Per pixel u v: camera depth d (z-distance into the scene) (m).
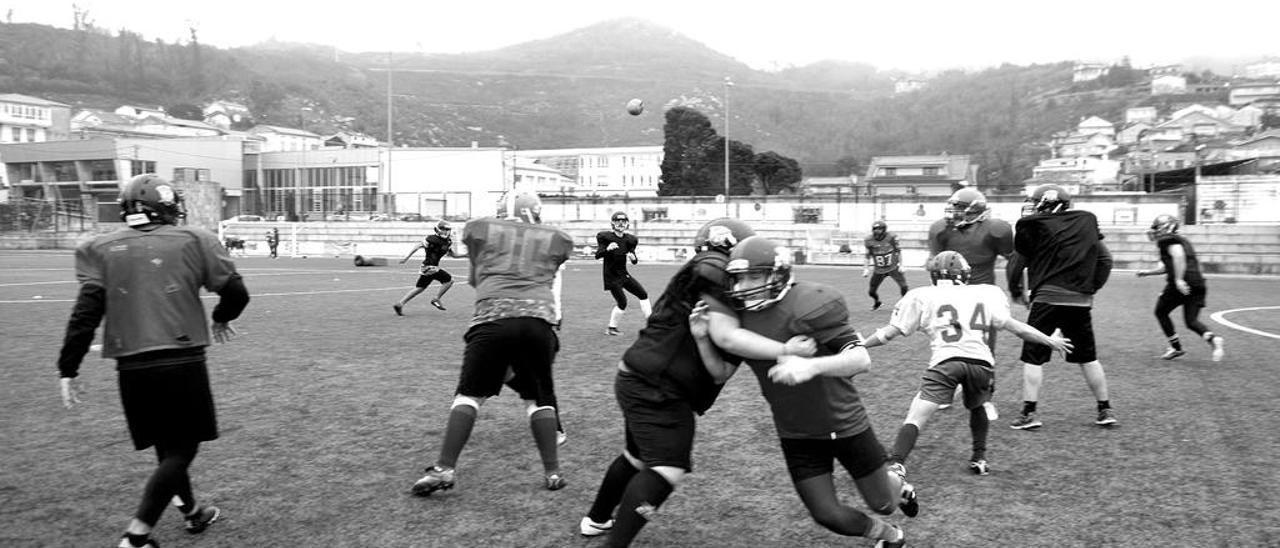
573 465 6.03
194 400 4.51
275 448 6.45
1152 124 105.56
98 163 70.94
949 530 4.76
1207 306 18.92
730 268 3.87
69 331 4.34
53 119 97.62
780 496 5.37
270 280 26.81
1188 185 51.19
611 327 13.01
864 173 117.62
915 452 6.35
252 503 5.25
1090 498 5.27
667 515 5.04
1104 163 88.44
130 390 4.41
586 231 52.38
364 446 6.51
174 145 72.50
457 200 67.06
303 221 61.22
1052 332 6.95
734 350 3.87
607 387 8.77
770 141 164.75
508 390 8.49
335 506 5.19
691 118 71.44
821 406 3.95
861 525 4.13
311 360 10.48
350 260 46.09
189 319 4.50
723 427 7.06
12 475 5.82
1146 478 5.65
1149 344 12.11
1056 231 6.98
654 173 106.88
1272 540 4.56
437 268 15.88
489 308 5.46
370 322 14.74
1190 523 4.82
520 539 4.66
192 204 59.28
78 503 5.29
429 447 6.48
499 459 6.17
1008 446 6.50
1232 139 79.31
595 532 4.68
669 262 46.53
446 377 9.34
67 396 4.46
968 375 5.62
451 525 4.88
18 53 168.12
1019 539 4.62
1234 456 6.14
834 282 27.45
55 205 61.91
